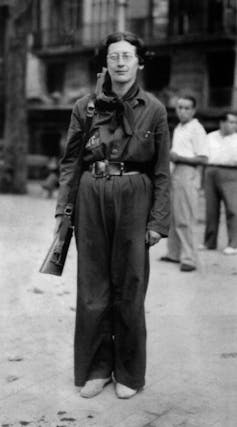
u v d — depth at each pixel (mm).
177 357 3934
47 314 4879
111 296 3373
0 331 4402
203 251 8125
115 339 3338
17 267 6781
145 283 3365
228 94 25656
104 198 3232
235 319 4812
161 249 8242
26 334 4348
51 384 3465
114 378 3439
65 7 29500
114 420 3016
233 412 3121
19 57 18328
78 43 29250
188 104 6562
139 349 3307
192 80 26484
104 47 3242
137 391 3357
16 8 18000
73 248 8281
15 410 3113
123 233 3246
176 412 3119
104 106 3191
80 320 3344
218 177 7953
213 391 3396
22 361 3811
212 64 26391
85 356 3350
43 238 9141
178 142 6652
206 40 25688
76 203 3346
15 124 18594
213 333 4438
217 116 25266
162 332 4453
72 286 5891
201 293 5668
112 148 3211
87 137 3258
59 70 30453
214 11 26094
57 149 30484
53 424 2959
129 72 3156
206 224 8258
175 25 26922
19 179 18844
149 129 3207
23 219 11578
